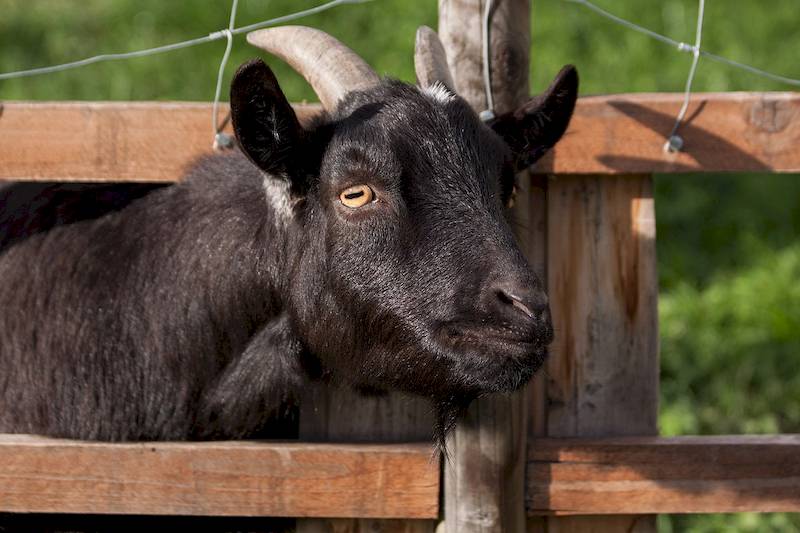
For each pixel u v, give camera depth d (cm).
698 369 984
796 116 598
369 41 1356
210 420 610
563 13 1434
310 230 552
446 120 539
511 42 598
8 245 647
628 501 595
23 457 584
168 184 644
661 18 1438
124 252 621
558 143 603
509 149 568
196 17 1411
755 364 993
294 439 621
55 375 617
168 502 588
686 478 592
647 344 617
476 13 596
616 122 601
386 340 536
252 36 629
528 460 598
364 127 533
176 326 604
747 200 1219
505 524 596
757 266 1102
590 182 617
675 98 600
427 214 524
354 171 531
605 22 1427
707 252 1138
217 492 588
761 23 1445
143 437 611
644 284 616
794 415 960
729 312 1047
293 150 541
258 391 597
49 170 612
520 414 590
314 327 561
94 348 612
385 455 587
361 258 534
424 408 616
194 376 605
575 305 618
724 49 1391
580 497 596
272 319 590
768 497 591
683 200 1209
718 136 601
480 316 507
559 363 618
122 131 611
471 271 512
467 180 530
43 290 628
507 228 528
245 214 592
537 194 619
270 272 579
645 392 618
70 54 1392
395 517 595
